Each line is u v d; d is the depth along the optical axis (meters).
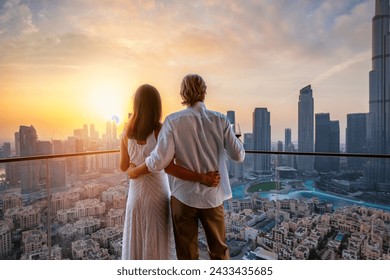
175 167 1.25
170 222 1.45
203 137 1.29
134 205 1.39
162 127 1.28
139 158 1.36
